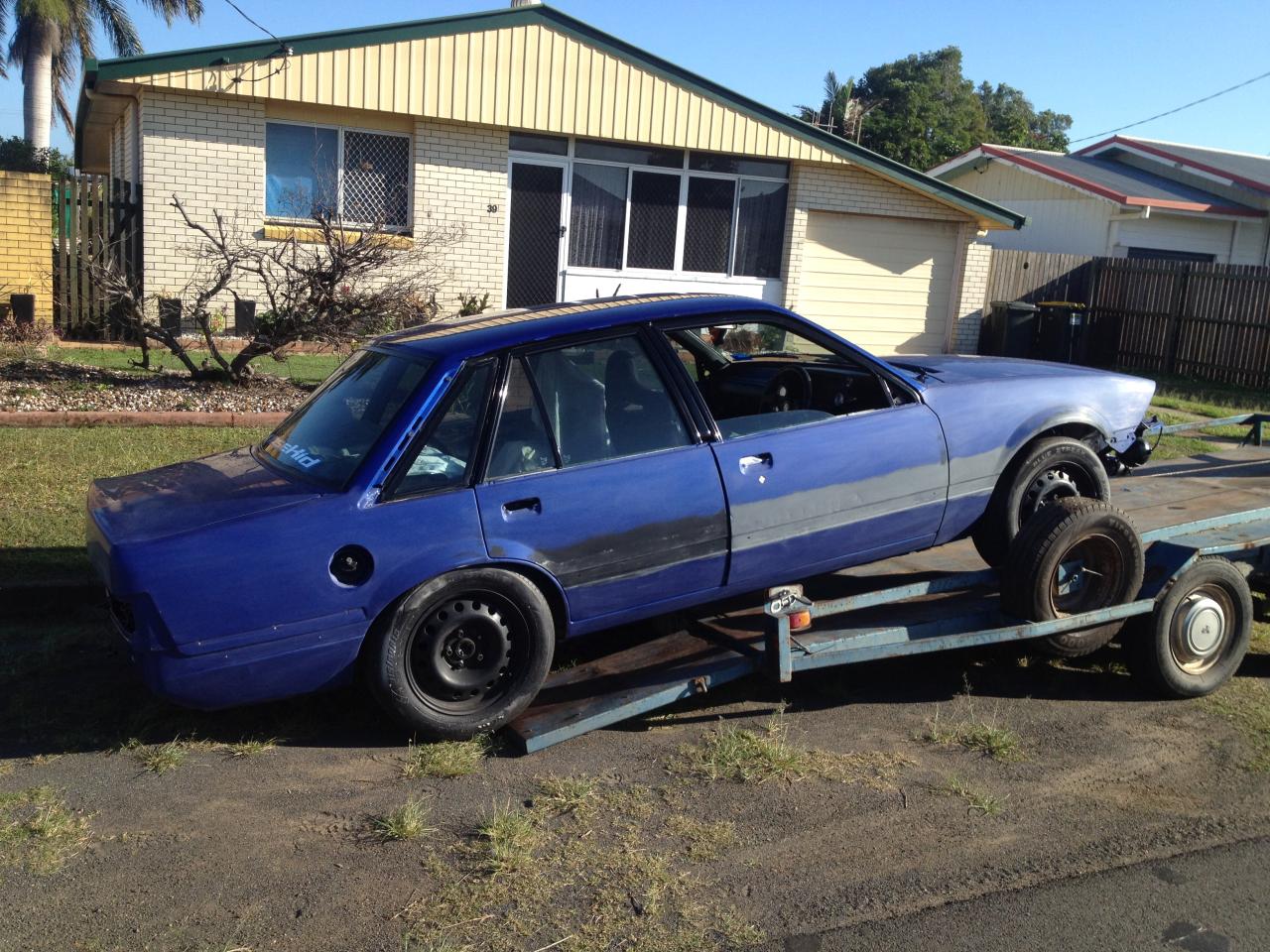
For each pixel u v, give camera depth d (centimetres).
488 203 1510
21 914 318
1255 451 849
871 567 570
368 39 1378
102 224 1358
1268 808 398
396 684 408
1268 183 2170
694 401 456
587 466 431
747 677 504
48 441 818
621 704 432
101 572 399
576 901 329
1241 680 522
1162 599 482
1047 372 562
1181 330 1798
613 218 1606
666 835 368
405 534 400
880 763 424
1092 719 473
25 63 3625
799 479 466
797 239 1705
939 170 2572
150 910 321
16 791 389
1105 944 315
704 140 1591
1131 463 581
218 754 422
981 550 549
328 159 1430
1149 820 387
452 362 420
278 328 1029
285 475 431
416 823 365
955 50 5122
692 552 448
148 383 1031
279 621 389
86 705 463
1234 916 330
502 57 1455
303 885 336
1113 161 2548
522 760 421
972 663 529
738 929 317
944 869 352
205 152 1354
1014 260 1911
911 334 1838
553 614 439
